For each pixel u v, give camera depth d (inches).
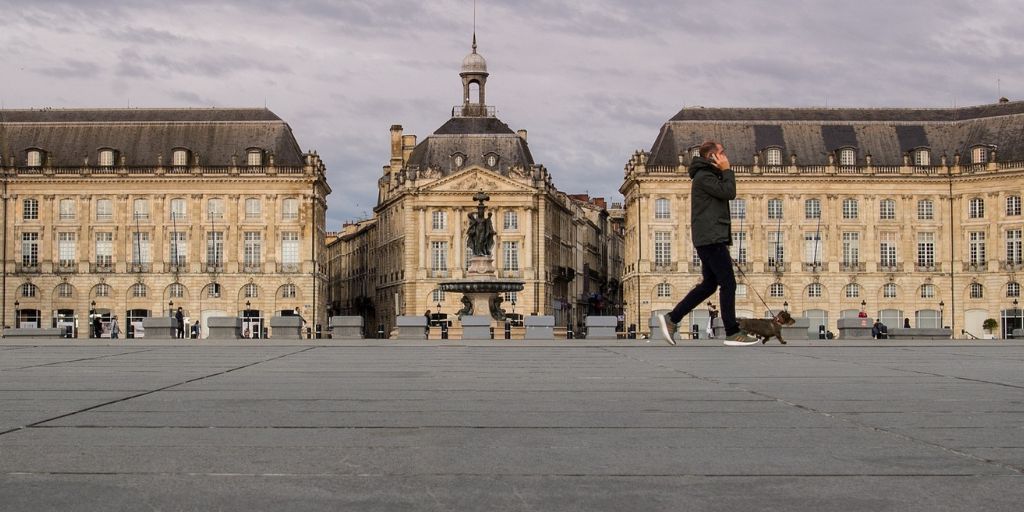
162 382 623.5
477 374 687.7
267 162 4323.3
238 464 360.2
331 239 6722.4
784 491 322.0
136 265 4286.4
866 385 600.7
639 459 369.4
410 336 1839.3
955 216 4271.7
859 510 299.4
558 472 348.5
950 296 4264.3
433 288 4480.8
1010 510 297.4
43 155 4311.0
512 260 4500.5
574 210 5452.8
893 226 4281.5
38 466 355.9
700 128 4365.2
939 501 308.2
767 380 633.0
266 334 4306.1
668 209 4276.6
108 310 4284.0
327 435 418.0
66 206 4306.1
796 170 4256.9
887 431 426.3
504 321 2226.9
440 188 4490.7
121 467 354.9
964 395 547.2
